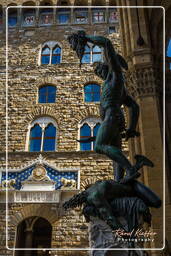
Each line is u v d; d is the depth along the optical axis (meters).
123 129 5.20
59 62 26.11
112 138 5.02
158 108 14.79
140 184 4.73
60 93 24.23
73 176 20.69
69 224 18.98
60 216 19.28
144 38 16.64
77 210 19.41
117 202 4.44
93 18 28.09
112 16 28.06
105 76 5.67
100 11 28.38
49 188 20.25
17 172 21.06
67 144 21.98
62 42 26.91
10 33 27.75
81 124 22.91
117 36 26.88
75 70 25.25
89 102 23.64
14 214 19.61
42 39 27.28
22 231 21.61
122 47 17.86
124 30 18.19
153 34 17.38
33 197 20.02
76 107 23.50
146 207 4.38
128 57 16.56
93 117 23.12
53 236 18.64
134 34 16.86
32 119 23.38
